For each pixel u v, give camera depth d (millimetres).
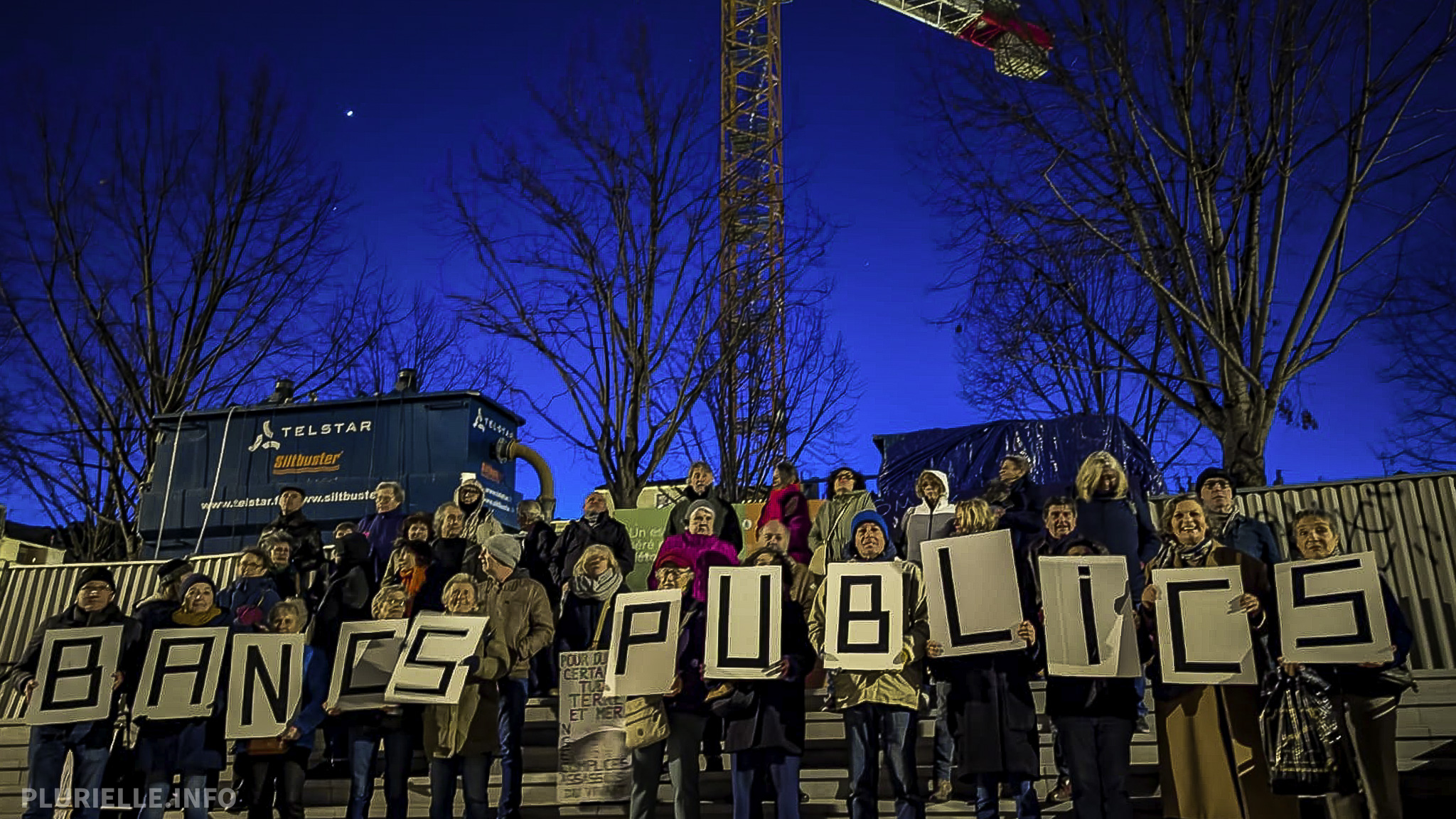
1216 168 12898
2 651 12930
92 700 7316
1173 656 6020
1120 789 5957
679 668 7012
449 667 7188
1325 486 10125
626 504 14867
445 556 8750
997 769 6254
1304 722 5730
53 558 20984
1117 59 13008
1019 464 8758
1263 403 12969
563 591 9562
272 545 9078
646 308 15453
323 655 7988
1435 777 7055
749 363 19453
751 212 18000
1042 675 7922
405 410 13945
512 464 15031
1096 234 13359
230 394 19156
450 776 7305
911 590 6773
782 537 8359
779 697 6668
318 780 8672
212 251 18719
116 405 18297
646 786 6938
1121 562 6281
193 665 7430
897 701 6566
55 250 17891
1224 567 6137
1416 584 9539
